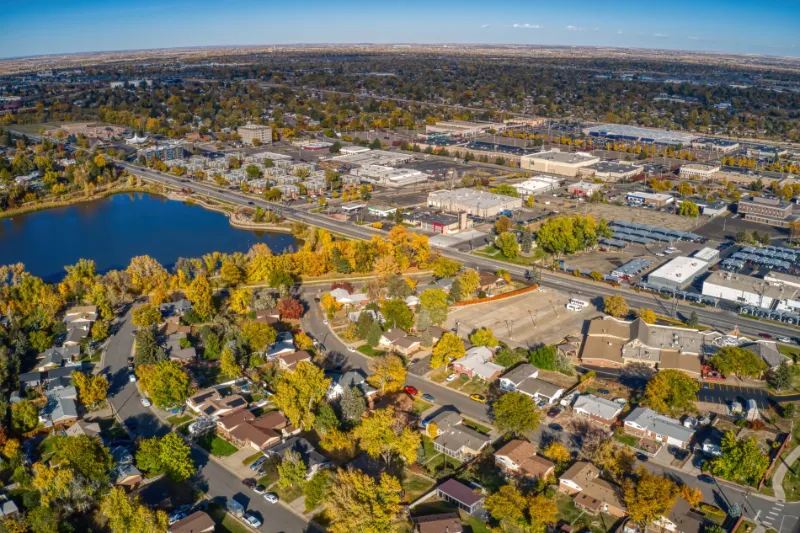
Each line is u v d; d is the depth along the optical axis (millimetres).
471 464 130250
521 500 112562
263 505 119062
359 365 171500
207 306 194750
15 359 162375
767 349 175250
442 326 195250
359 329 185875
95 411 149125
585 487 120875
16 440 130000
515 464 127375
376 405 150000
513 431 139875
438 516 113375
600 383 163500
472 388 160875
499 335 189750
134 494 120750
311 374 144375
